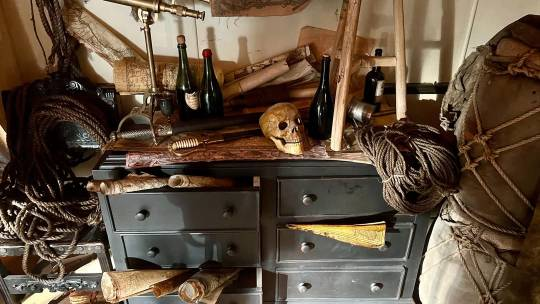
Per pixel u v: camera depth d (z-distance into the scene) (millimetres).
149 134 1351
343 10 1396
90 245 1509
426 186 1215
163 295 1440
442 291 1423
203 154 1287
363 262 1567
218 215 1391
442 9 1477
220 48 1537
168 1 1444
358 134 1281
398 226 1465
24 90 1494
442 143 1216
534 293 1211
